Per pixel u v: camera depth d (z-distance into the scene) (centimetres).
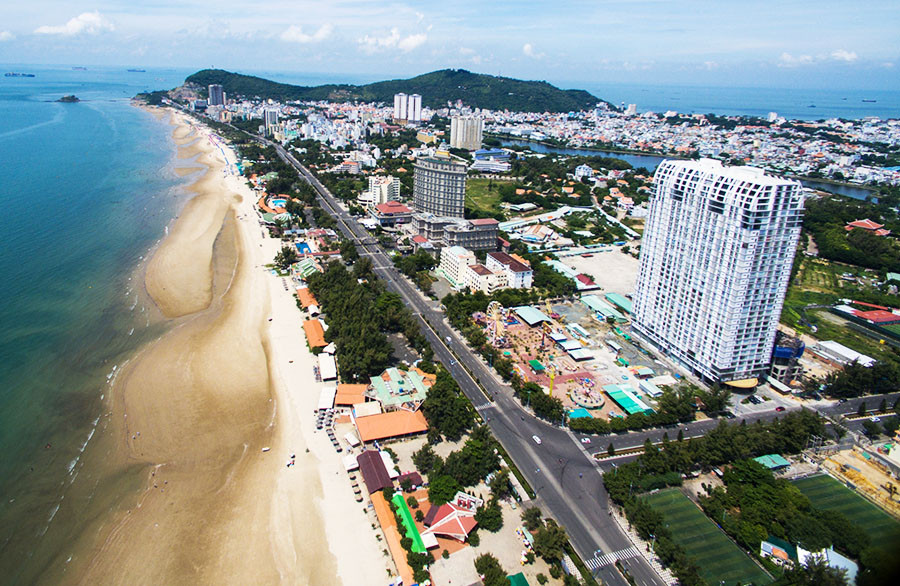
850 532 16788
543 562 16350
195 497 18388
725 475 19625
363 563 16138
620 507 18575
